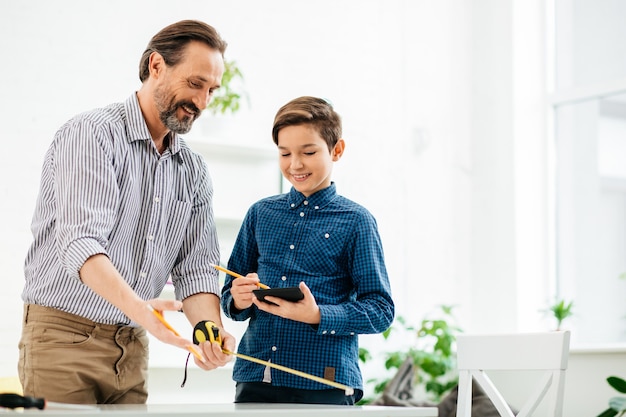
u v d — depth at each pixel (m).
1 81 3.70
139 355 1.89
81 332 1.78
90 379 1.79
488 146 4.90
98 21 3.92
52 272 1.77
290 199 2.08
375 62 4.69
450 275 4.83
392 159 4.70
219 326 1.90
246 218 2.15
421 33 4.86
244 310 2.00
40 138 3.76
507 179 4.77
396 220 4.68
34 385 1.75
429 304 4.74
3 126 3.69
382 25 4.73
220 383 3.75
